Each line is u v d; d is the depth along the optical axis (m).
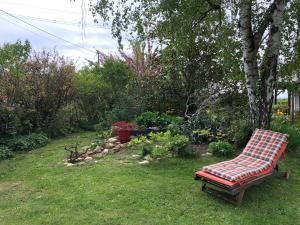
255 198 3.75
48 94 8.42
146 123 7.12
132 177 4.40
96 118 9.94
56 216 3.32
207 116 6.61
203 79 8.39
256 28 5.52
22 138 7.23
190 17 5.52
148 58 9.88
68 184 4.26
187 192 3.87
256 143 4.35
